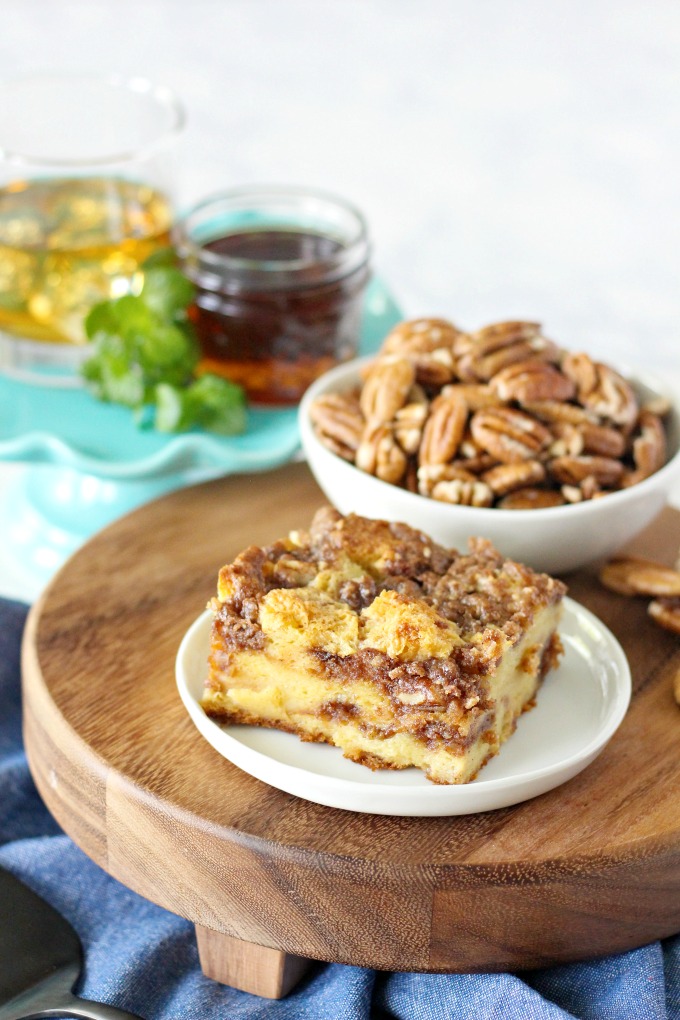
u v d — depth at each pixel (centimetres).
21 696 66
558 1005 56
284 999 57
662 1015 55
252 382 75
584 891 55
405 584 59
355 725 57
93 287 74
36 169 76
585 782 57
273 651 57
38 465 78
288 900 55
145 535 68
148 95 80
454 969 56
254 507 70
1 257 74
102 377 73
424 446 64
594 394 65
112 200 75
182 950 58
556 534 63
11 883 59
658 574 64
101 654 62
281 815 56
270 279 73
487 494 63
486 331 66
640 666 62
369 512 64
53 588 64
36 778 61
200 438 70
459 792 55
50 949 57
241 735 58
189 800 56
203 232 78
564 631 62
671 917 57
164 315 73
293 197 78
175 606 64
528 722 59
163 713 59
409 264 106
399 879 54
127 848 57
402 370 65
